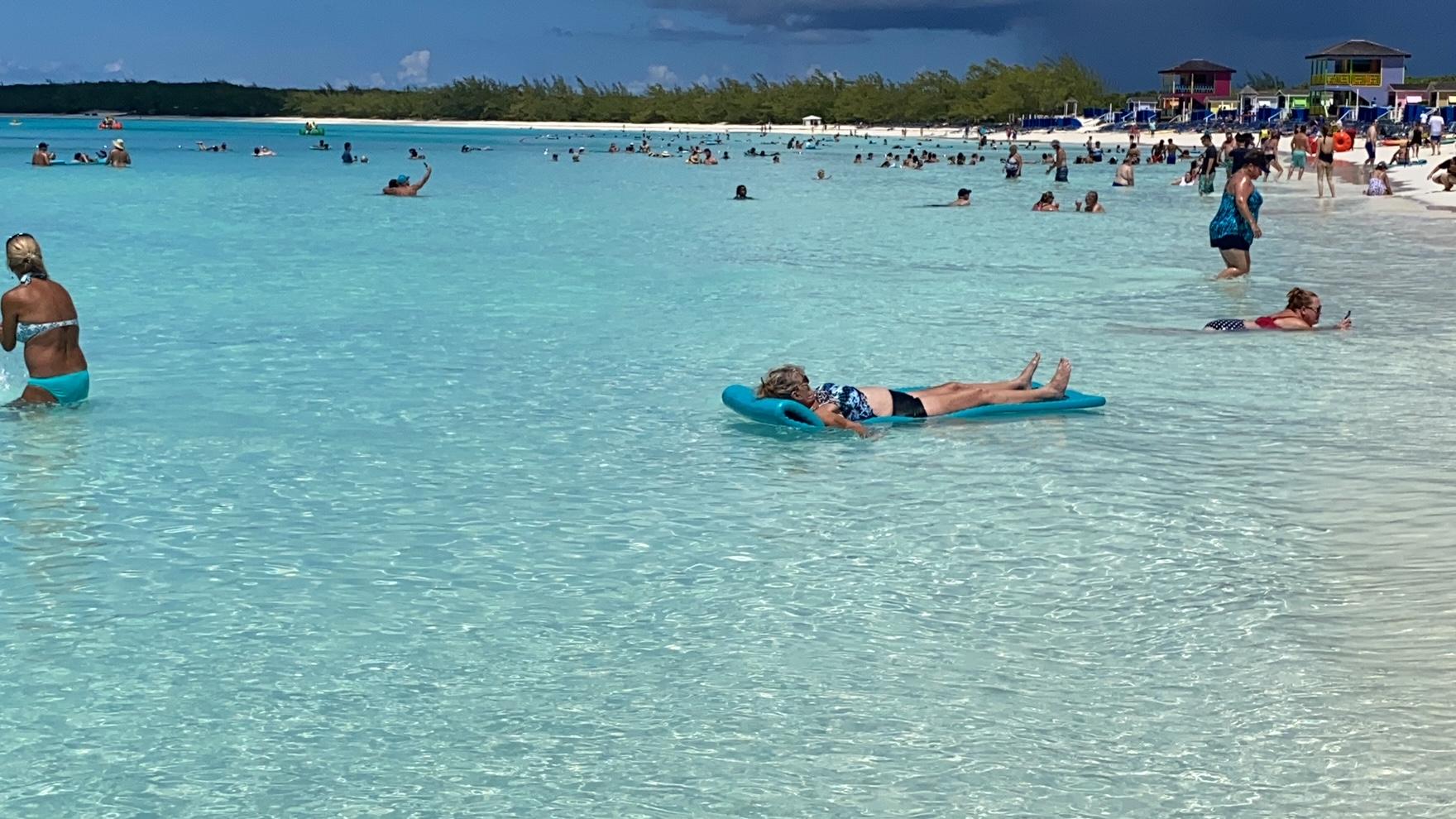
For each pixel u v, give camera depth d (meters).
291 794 4.46
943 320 14.65
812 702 5.14
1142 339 13.27
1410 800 4.35
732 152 87.50
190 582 6.46
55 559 6.75
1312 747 4.72
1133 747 4.75
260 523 7.39
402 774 4.61
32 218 29.03
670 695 5.21
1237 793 4.41
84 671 5.42
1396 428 9.40
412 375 11.55
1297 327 13.70
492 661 5.55
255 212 31.62
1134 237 25.52
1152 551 6.87
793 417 9.55
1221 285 17.64
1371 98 89.25
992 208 34.19
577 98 195.75
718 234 26.12
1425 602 6.07
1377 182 35.16
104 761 4.68
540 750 4.77
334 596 6.28
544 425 9.74
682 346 13.03
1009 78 143.88
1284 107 94.31
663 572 6.63
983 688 5.25
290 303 15.94
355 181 47.06
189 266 19.78
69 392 10.23
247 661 5.53
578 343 13.16
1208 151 38.78
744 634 5.83
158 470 8.45
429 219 29.78
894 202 36.88
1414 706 5.03
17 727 4.92
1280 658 5.50
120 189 40.66
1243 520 7.37
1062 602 6.18
